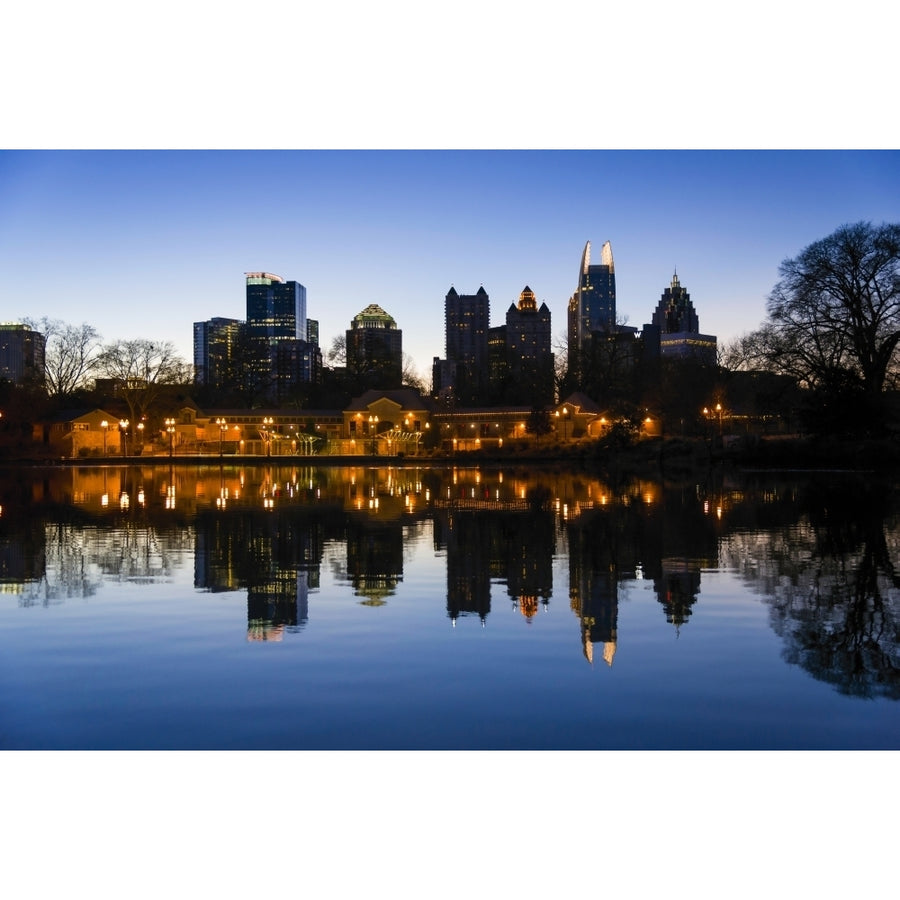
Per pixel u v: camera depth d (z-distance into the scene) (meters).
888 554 17.02
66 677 8.90
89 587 13.79
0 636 10.57
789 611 11.78
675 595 12.91
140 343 99.50
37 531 21.84
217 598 12.85
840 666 9.15
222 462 84.19
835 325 56.84
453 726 7.53
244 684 8.66
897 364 57.50
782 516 24.64
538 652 9.77
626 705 8.01
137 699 8.22
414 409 107.38
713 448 72.12
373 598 12.83
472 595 13.00
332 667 9.22
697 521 23.42
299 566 15.91
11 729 7.51
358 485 43.44
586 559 16.56
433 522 23.62
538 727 7.50
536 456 80.44
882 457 53.97
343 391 128.62
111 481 49.09
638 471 58.25
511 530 21.52
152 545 18.94
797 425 66.88
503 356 163.12
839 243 56.19
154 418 101.62
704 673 8.94
